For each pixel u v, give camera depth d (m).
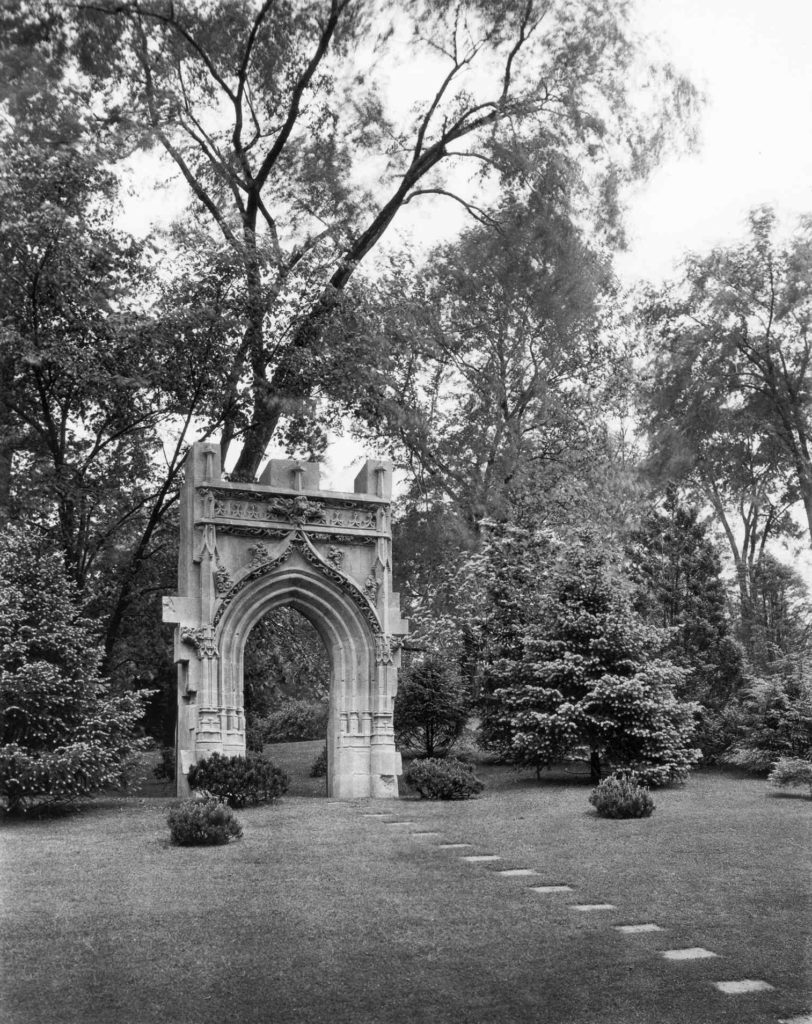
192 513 22.92
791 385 31.97
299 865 13.90
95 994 8.62
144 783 28.45
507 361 31.08
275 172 31.70
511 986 8.88
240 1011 8.27
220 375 26.25
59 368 23.52
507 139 30.05
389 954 9.71
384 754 23.33
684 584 29.53
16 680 18.39
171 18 25.48
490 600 27.59
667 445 31.69
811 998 8.66
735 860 14.18
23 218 21.91
